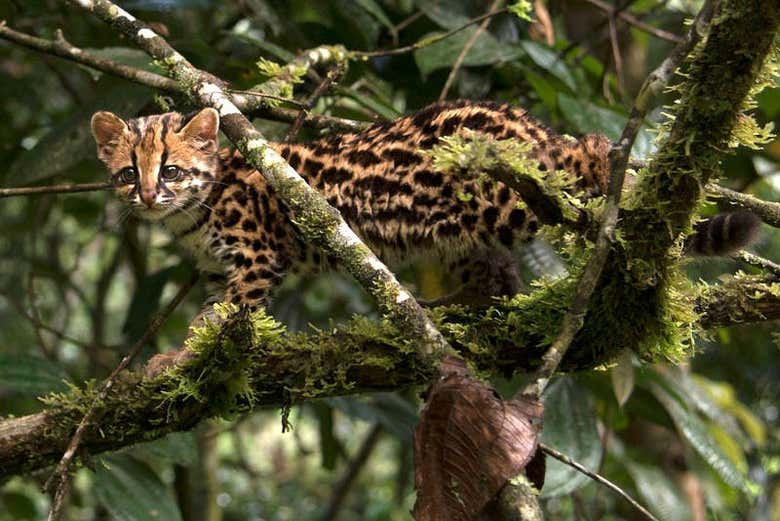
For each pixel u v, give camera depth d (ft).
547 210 11.95
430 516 10.38
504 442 10.48
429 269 22.44
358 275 12.40
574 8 29.35
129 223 25.88
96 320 29.53
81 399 15.07
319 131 21.89
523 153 12.01
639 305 13.47
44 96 30.68
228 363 14.12
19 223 29.43
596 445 20.72
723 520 28.86
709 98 11.48
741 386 30.60
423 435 10.64
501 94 25.61
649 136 20.72
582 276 12.42
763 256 21.03
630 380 18.56
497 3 23.15
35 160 20.98
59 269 31.24
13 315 32.24
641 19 28.27
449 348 11.76
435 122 17.98
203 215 19.69
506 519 10.28
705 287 14.82
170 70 17.26
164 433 14.94
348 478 33.60
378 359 14.30
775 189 29.40
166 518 19.04
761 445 29.01
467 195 13.15
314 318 29.12
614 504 28.89
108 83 22.22
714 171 12.11
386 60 25.20
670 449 27.32
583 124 20.84
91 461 15.26
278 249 19.53
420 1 23.49
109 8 17.95
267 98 17.51
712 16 11.23
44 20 24.98
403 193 18.04
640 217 12.51
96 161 26.37
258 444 43.32
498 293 18.93
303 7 26.16
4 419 15.69
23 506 29.37
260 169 13.60
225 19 30.19
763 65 11.35
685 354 14.42
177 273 24.47
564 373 14.61
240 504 39.52
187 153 19.53
